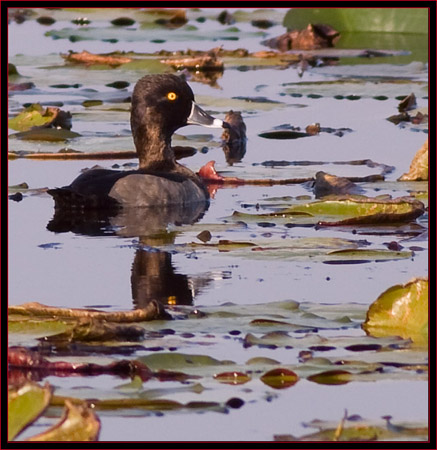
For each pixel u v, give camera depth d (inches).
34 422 324.8
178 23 1338.6
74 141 802.2
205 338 398.3
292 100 947.3
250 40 1240.2
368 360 373.1
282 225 584.4
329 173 713.0
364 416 337.1
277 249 525.3
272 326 410.6
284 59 1128.8
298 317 420.8
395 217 581.0
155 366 366.6
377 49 1176.2
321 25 1206.3
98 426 309.6
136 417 332.2
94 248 552.4
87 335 393.4
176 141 831.1
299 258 511.5
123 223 613.3
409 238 553.3
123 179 658.2
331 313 425.7
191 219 620.4
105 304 454.3
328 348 384.5
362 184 673.6
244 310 428.5
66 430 308.0
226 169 737.6
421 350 382.9
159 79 713.6
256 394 348.8
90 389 349.1
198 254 533.3
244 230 577.6
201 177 712.4
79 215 636.1
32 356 369.7
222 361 371.6
